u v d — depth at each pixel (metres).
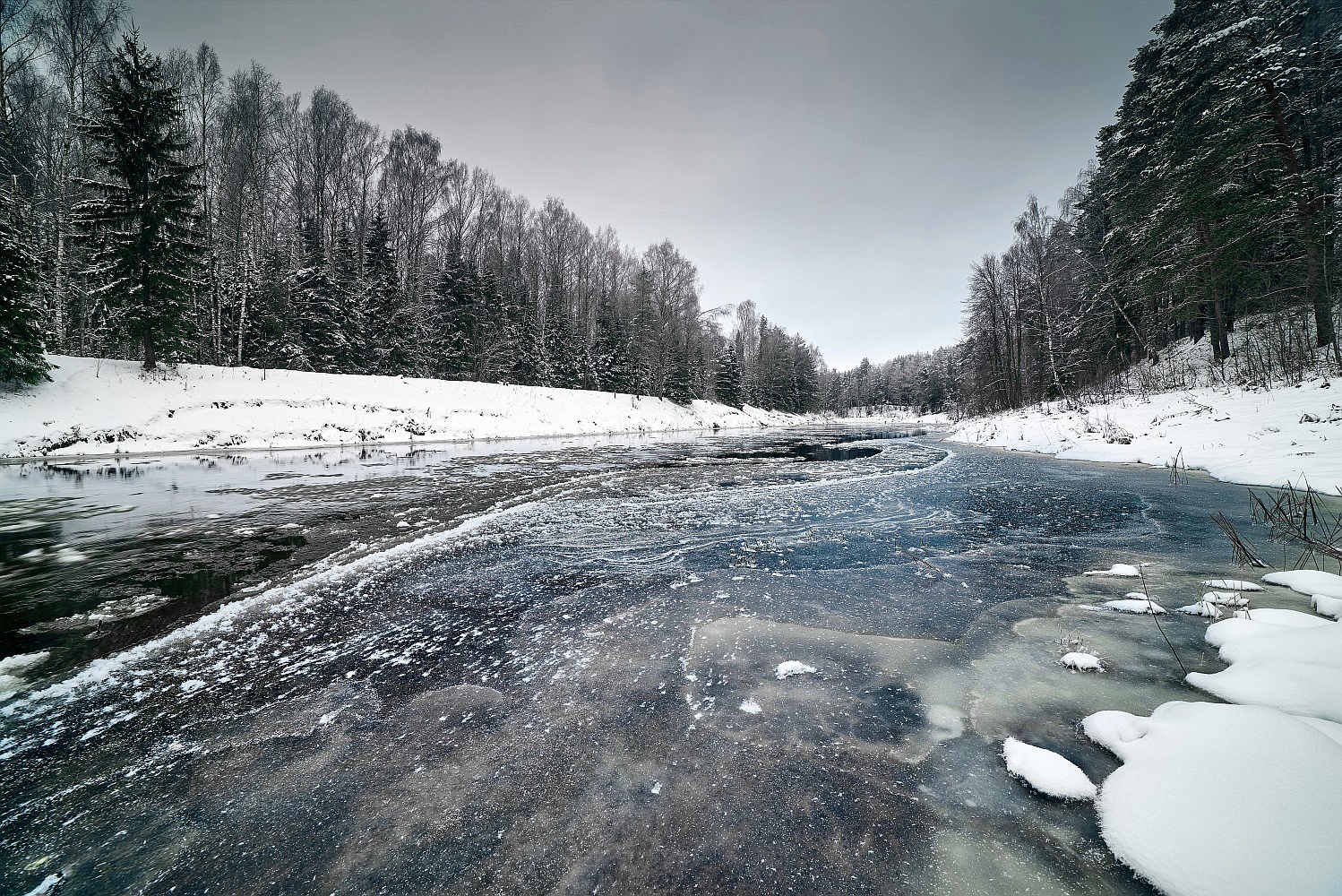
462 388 26.61
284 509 7.72
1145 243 20.38
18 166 20.89
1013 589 4.34
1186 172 17.59
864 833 1.74
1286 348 15.76
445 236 42.09
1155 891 1.47
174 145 18.27
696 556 5.43
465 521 6.95
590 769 2.10
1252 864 1.43
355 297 28.84
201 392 17.91
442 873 1.62
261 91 29.86
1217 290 18.81
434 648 3.30
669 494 9.16
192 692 2.79
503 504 8.18
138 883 1.61
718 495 9.05
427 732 2.39
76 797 2.01
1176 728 2.05
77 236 17.45
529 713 2.54
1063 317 30.81
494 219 44.00
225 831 1.82
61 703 2.69
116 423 15.31
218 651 3.27
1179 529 6.23
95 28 21.75
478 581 4.62
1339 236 16.59
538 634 3.49
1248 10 18.73
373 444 19.09
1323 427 10.20
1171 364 21.36
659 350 39.88
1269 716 1.97
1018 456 15.76
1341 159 18.95
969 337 37.16
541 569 4.96
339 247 30.70
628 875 1.59
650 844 1.72
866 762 2.13
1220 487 8.91
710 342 50.97
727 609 3.92
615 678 2.88
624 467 13.23
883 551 5.59
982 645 3.25
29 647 3.37
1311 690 2.27
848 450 18.83
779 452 17.69
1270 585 4.11
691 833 1.76
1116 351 26.66
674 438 25.83
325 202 36.44
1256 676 2.51
